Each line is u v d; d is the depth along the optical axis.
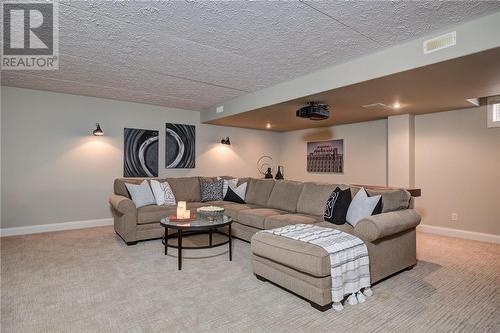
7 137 4.09
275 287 2.41
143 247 3.54
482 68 2.48
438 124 4.39
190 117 5.74
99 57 2.98
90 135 4.68
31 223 4.25
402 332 1.78
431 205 4.46
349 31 2.37
